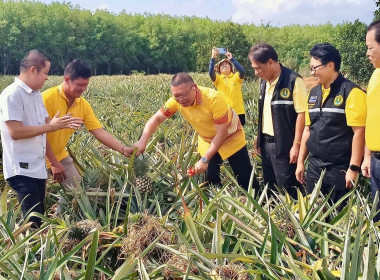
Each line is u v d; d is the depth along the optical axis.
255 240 3.22
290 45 120.94
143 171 4.52
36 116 4.17
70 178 4.79
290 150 4.91
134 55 122.06
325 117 4.23
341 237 3.23
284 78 4.82
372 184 3.89
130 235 3.39
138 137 7.05
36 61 4.04
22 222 4.02
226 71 7.97
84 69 4.45
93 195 4.40
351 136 4.20
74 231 3.59
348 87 4.09
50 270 2.88
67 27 112.69
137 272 3.20
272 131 5.03
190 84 4.54
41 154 4.24
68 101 4.57
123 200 4.44
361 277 2.63
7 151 4.16
